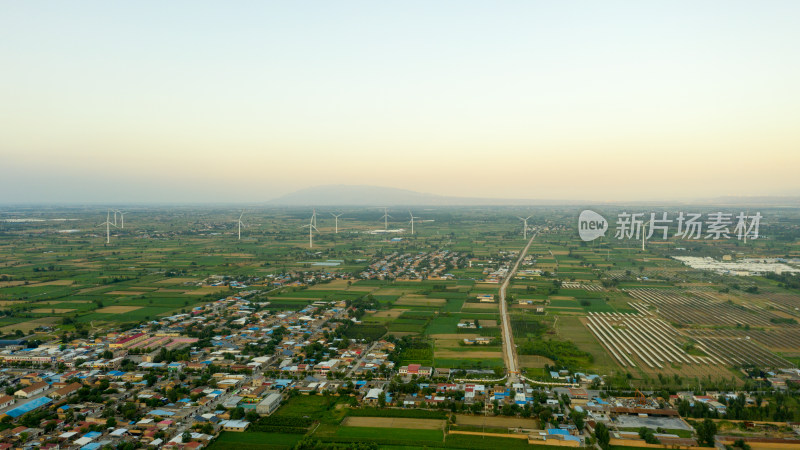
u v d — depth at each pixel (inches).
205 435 4741.6
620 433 4813.0
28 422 4975.4
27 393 5634.8
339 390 5797.2
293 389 5841.5
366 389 5876.0
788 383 5959.6
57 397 5615.2
